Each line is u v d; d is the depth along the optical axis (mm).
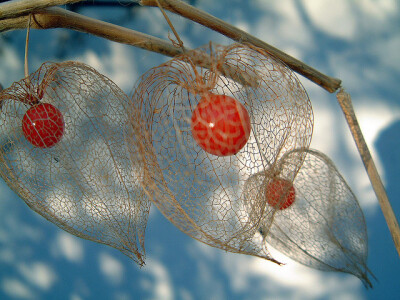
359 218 153
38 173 135
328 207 151
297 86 121
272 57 121
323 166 153
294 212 152
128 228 132
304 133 123
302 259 164
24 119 130
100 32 142
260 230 155
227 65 115
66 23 139
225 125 112
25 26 138
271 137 120
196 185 121
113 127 135
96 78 136
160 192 119
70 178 133
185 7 134
